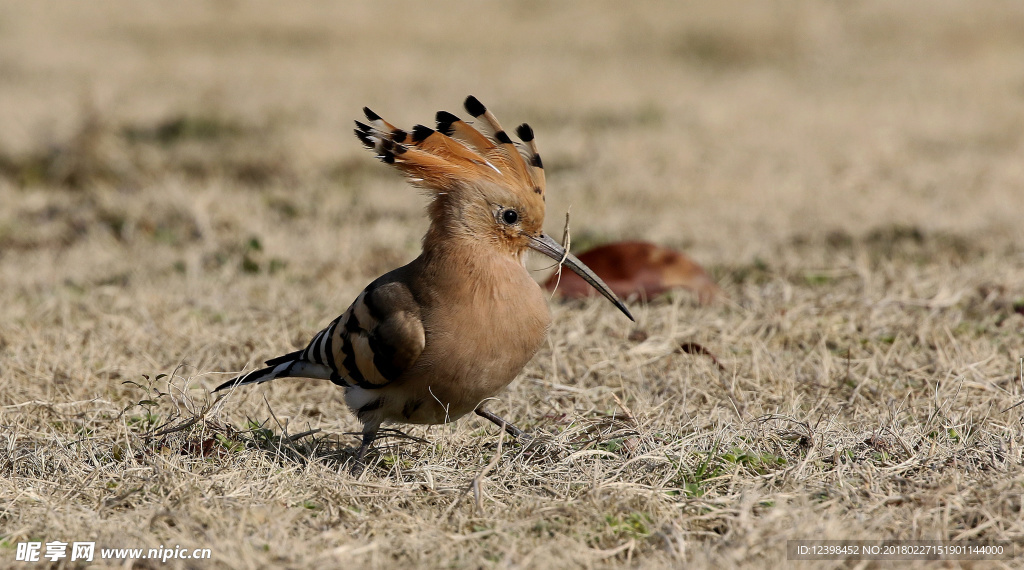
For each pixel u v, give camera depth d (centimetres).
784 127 3978
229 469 1261
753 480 1201
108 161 3438
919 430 1331
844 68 5247
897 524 1069
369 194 3170
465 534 1098
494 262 1284
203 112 4125
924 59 5350
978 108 4288
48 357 1675
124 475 1247
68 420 1470
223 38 6100
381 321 1280
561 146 3759
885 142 3659
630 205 3028
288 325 1908
